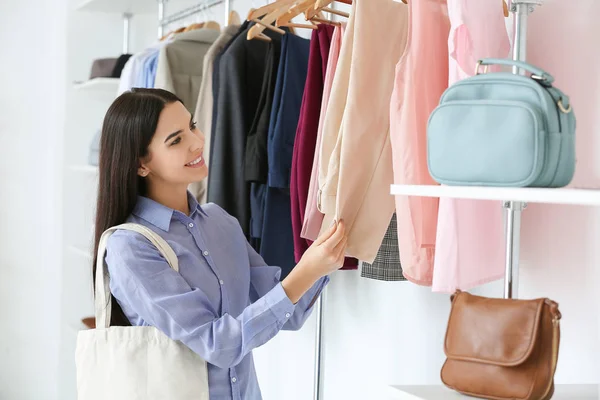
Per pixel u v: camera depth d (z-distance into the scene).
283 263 2.22
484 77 1.25
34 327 3.75
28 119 3.80
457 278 1.54
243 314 1.49
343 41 1.69
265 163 2.17
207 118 2.37
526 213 1.73
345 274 2.42
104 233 1.62
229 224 1.84
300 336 2.69
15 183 3.86
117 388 1.56
